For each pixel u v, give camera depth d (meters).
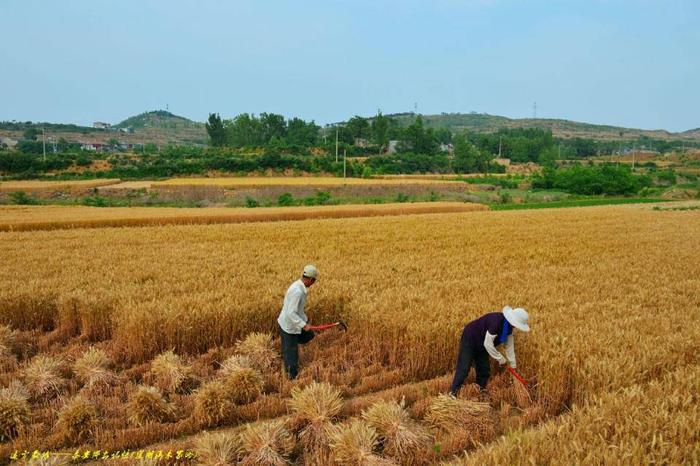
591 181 73.56
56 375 8.41
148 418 7.21
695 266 16.12
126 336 9.62
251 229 25.28
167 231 24.34
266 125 125.00
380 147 114.50
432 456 6.43
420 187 66.00
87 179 73.88
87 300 10.61
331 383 8.55
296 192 56.94
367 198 55.59
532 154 139.88
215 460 6.09
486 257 17.52
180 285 12.31
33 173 74.38
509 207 54.00
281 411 7.66
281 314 8.87
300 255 17.70
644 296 11.80
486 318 7.74
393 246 20.19
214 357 9.52
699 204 54.94
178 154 95.62
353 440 6.20
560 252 18.97
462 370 7.83
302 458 6.66
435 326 9.02
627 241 22.12
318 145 114.06
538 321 9.76
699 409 6.01
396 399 7.77
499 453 5.21
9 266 15.05
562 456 5.04
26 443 6.62
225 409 7.35
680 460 5.10
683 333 8.77
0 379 8.45
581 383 7.29
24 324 11.30
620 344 8.28
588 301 11.56
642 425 5.58
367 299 10.98
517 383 7.62
